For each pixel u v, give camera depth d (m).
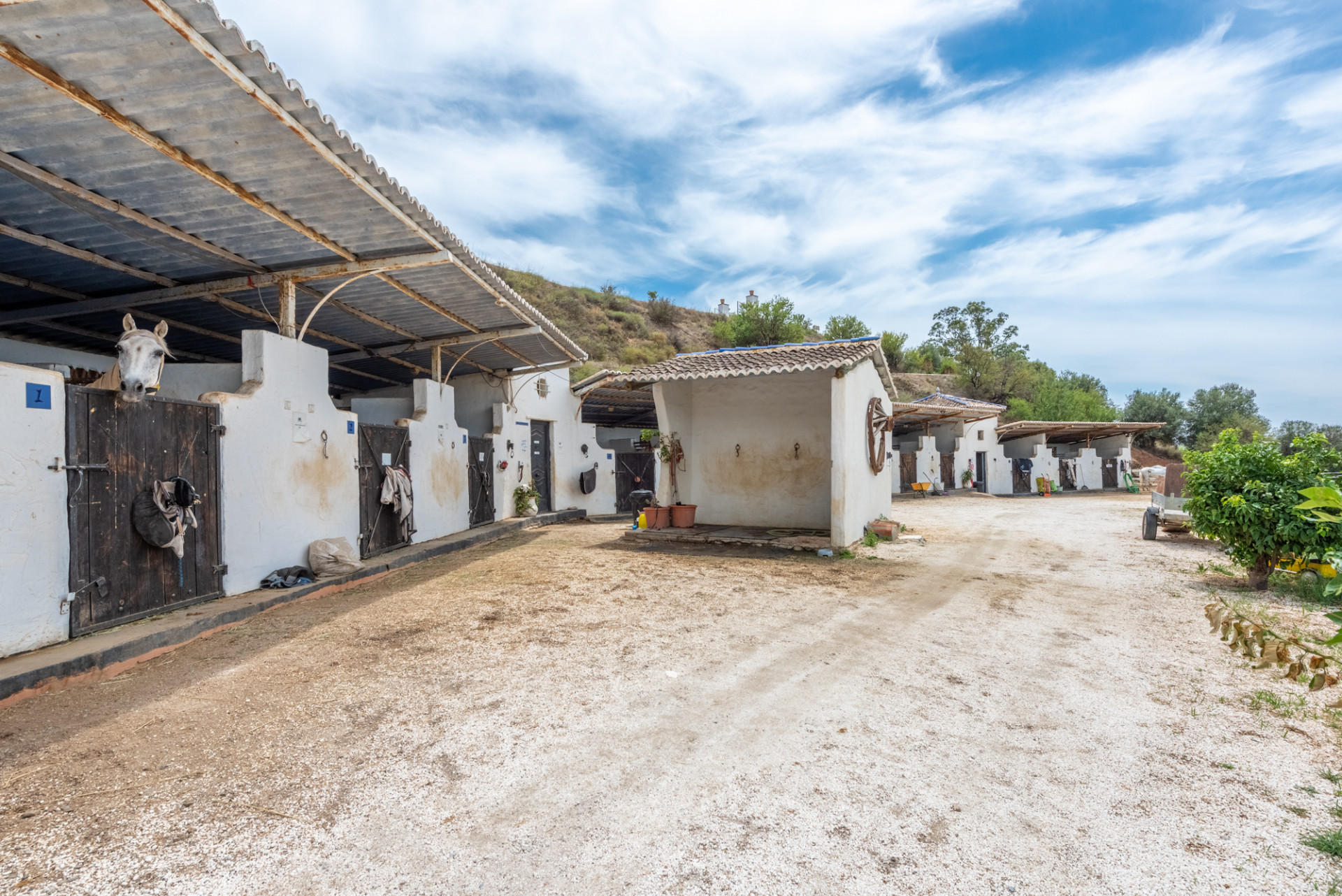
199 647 5.20
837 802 2.94
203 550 6.06
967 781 3.15
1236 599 7.09
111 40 3.41
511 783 3.09
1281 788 3.08
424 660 4.92
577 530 13.84
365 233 6.55
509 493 14.57
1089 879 2.41
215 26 3.34
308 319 7.67
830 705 4.09
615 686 4.38
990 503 21.67
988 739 3.61
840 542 10.01
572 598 7.07
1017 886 2.37
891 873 2.44
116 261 6.99
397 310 9.64
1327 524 6.66
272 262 7.30
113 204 5.53
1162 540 12.09
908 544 11.20
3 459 4.20
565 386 17.00
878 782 3.12
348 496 8.48
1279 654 2.70
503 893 2.32
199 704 4.01
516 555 10.20
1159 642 5.48
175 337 10.50
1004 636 5.68
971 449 26.52
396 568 8.89
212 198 5.52
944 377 48.44
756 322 38.50
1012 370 47.19
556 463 16.62
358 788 3.03
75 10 3.13
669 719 3.86
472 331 11.31
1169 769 3.27
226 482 6.37
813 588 7.68
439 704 4.05
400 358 13.02
